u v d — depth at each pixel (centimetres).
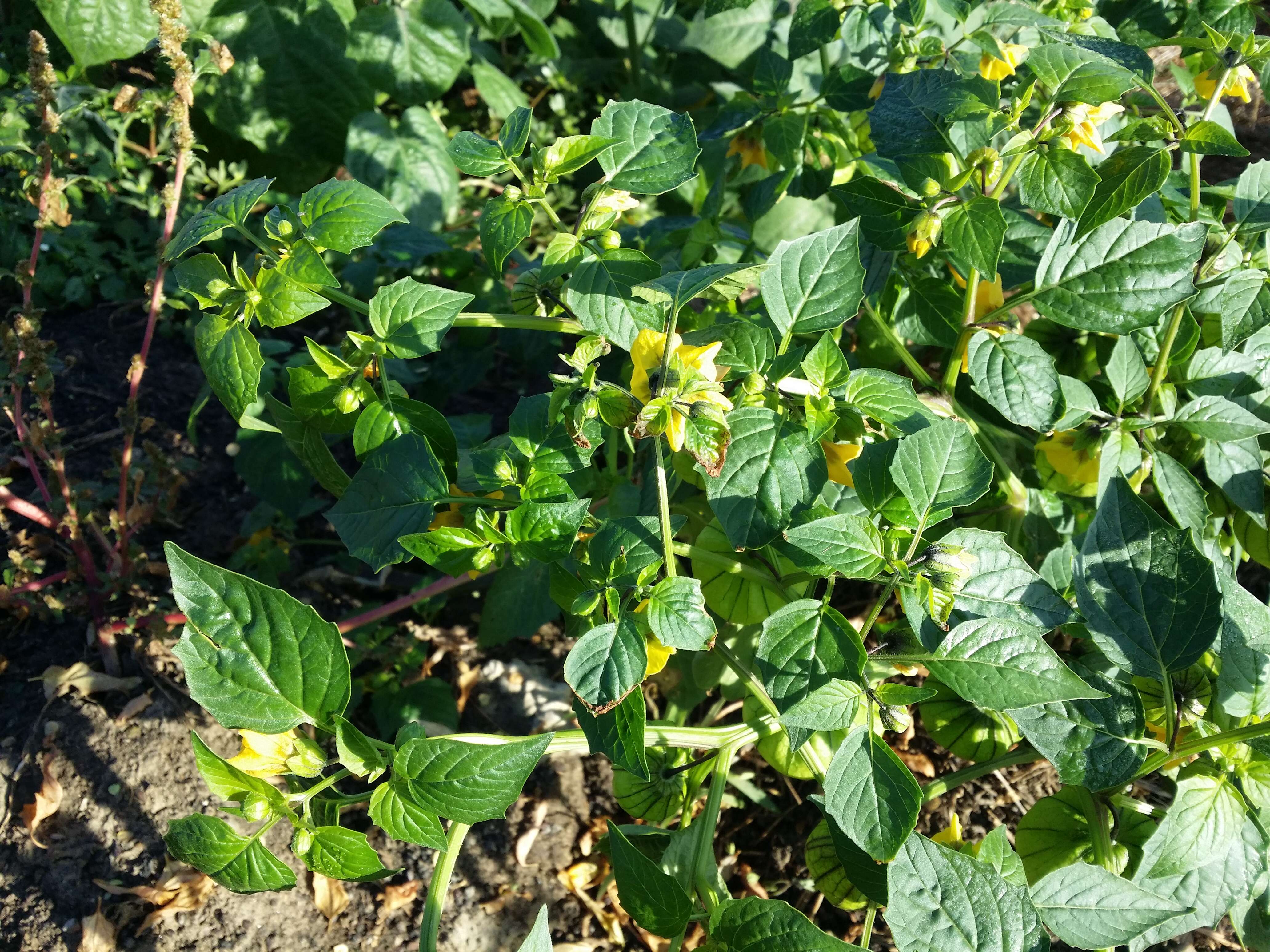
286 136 76
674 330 37
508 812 50
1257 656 36
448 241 69
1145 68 41
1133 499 37
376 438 38
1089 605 37
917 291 47
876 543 33
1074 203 38
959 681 32
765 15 79
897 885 32
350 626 52
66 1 69
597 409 34
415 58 77
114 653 51
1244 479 43
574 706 35
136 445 62
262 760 33
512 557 43
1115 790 40
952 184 40
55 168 50
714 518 46
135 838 46
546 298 41
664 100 88
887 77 42
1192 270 40
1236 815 35
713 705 56
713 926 35
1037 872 42
